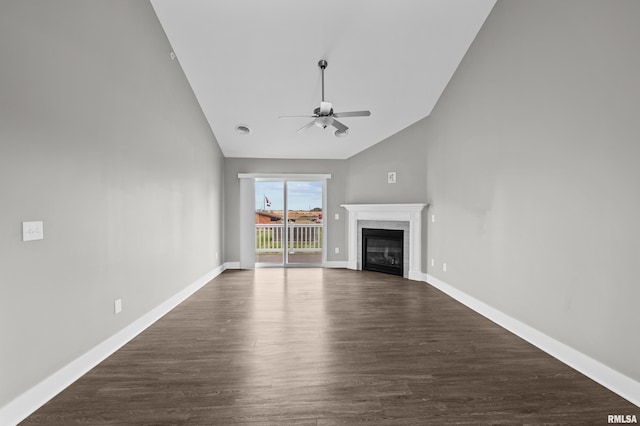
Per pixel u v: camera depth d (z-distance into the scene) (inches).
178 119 160.1
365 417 72.3
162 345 111.1
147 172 129.3
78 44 90.4
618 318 83.5
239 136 227.5
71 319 87.9
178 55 156.9
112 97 106.0
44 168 79.5
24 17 73.9
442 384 86.3
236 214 258.5
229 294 178.9
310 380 88.0
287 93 185.3
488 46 141.7
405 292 183.9
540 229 110.8
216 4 131.8
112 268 106.3
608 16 86.2
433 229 200.7
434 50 158.7
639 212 78.7
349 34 147.8
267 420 71.2
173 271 155.0
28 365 74.9
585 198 93.5
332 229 266.2
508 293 127.6
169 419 71.6
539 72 111.4
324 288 193.2
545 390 83.9
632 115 80.2
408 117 211.2
